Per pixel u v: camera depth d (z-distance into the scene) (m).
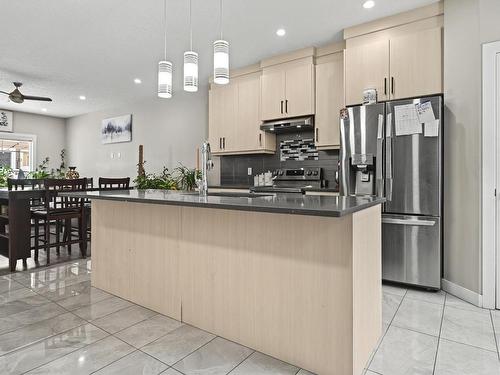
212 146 5.01
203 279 2.12
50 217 3.83
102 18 3.23
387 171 3.03
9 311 2.42
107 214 2.82
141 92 5.90
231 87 4.80
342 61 3.79
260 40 3.77
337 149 4.08
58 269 3.56
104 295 2.76
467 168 2.67
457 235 2.76
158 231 2.39
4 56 4.21
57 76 4.98
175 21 3.29
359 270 1.64
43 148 7.82
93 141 7.53
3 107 7.02
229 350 1.88
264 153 4.73
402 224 2.96
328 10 3.11
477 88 2.58
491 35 2.51
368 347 1.79
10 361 1.76
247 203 1.69
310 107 3.96
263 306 1.85
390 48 3.24
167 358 1.80
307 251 1.69
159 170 6.28
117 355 1.82
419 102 2.88
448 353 1.85
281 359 1.79
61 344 1.94
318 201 1.79
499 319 2.30
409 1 2.97
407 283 2.96
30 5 2.98
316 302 1.67
